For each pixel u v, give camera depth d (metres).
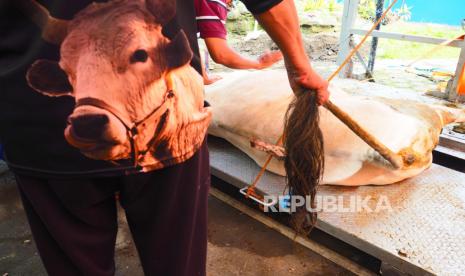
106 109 0.74
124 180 0.85
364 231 1.49
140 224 0.98
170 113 0.80
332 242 1.74
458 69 2.64
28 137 0.77
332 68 3.70
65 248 0.90
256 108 1.86
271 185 1.78
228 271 1.63
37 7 0.69
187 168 0.92
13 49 0.73
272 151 1.55
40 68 0.72
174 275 1.01
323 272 1.61
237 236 1.83
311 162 1.24
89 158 0.77
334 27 5.09
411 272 1.34
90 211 0.89
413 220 1.55
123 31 0.71
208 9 1.64
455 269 1.30
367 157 1.60
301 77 1.06
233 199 2.08
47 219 0.86
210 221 1.94
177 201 0.94
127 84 0.74
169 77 0.78
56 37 0.70
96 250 0.96
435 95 2.82
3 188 2.23
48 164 0.79
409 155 1.62
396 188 1.77
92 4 0.69
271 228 1.88
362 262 1.62
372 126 1.63
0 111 0.77
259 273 1.62
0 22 0.71
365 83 3.08
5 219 1.97
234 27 5.32
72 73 0.72
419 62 4.11
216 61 1.81
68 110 0.74
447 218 1.56
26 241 1.82
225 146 2.21
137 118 0.77
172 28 0.75
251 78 2.04
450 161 2.18
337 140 1.63
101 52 0.72
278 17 0.89
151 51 0.74
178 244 0.98
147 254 1.01
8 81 0.74
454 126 2.34
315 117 1.17
